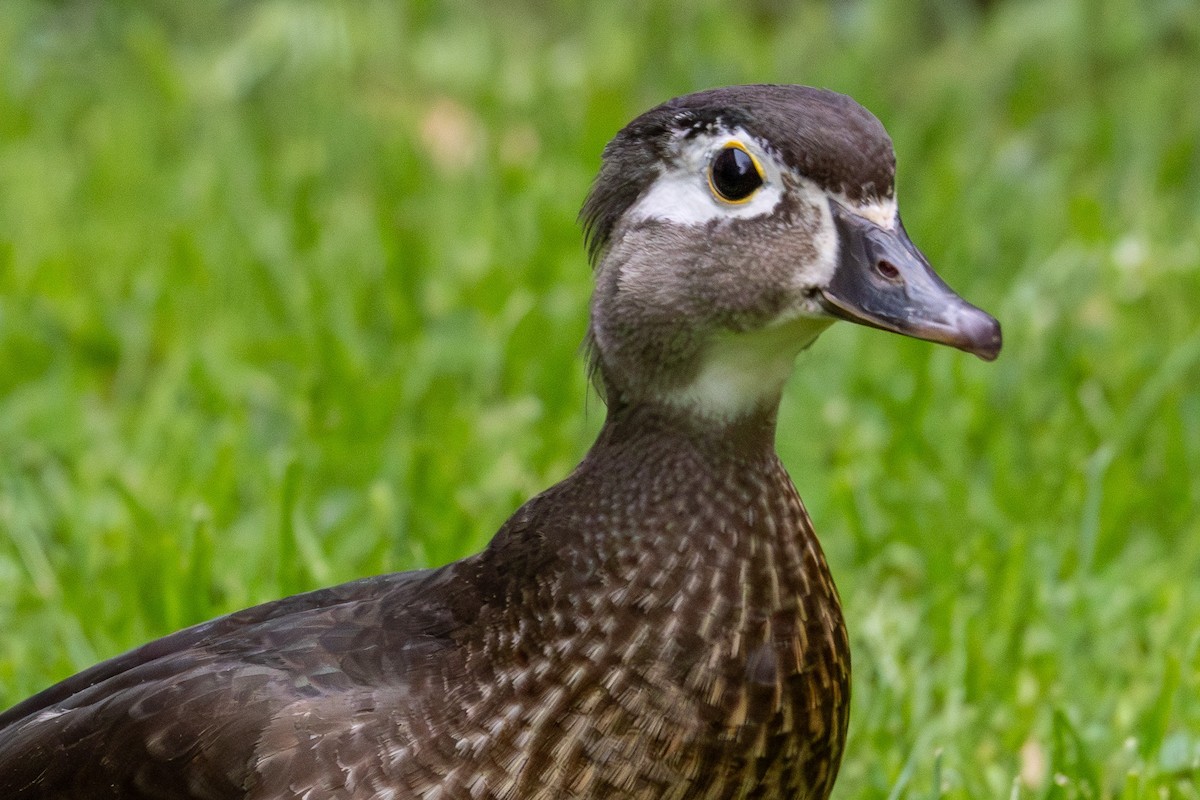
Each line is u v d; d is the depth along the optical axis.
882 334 11.73
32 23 15.52
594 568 6.58
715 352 6.68
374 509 9.82
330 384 10.99
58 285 12.18
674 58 15.02
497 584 6.68
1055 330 11.58
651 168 6.78
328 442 10.54
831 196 6.57
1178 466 10.36
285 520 9.25
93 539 9.95
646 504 6.64
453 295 12.09
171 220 13.11
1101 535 9.99
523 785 6.46
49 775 6.80
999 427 10.83
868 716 8.74
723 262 6.62
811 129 6.56
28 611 9.45
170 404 10.95
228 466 10.12
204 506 9.83
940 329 6.39
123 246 12.76
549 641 6.52
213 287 12.27
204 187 13.24
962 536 9.97
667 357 6.71
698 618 6.54
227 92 14.70
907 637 9.31
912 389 10.93
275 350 11.53
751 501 6.67
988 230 12.89
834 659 6.79
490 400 11.38
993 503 10.29
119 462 10.73
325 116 14.23
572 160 13.59
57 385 11.12
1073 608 9.41
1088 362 11.23
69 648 8.95
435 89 15.09
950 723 8.70
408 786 6.43
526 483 10.29
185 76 14.88
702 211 6.66
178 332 11.86
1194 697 8.80
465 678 6.52
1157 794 8.10
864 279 6.52
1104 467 9.70
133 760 6.64
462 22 15.67
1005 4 15.59
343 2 15.34
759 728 6.58
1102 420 10.84
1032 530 9.98
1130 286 12.09
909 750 8.50
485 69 15.10
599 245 7.02
